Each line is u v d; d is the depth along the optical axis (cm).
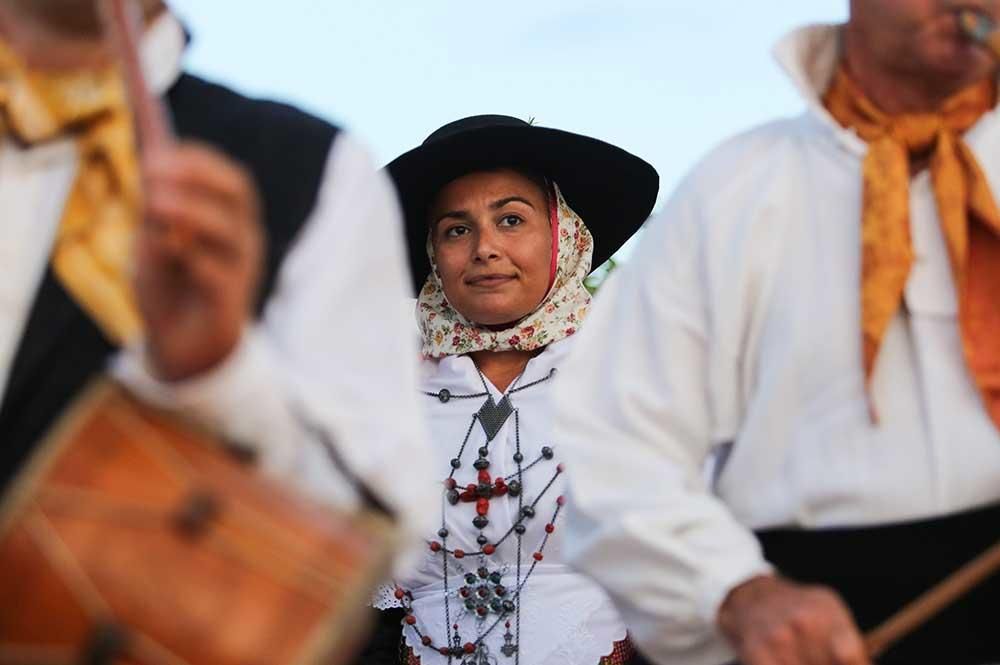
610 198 1045
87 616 376
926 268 577
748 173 605
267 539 389
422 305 1022
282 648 380
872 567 562
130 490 387
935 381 566
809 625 522
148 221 368
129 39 401
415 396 460
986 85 596
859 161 593
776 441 581
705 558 565
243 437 407
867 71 594
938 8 564
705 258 598
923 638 553
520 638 934
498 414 970
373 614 954
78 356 432
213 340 387
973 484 558
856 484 564
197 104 473
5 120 448
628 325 613
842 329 577
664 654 585
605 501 591
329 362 439
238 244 376
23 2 451
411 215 1026
